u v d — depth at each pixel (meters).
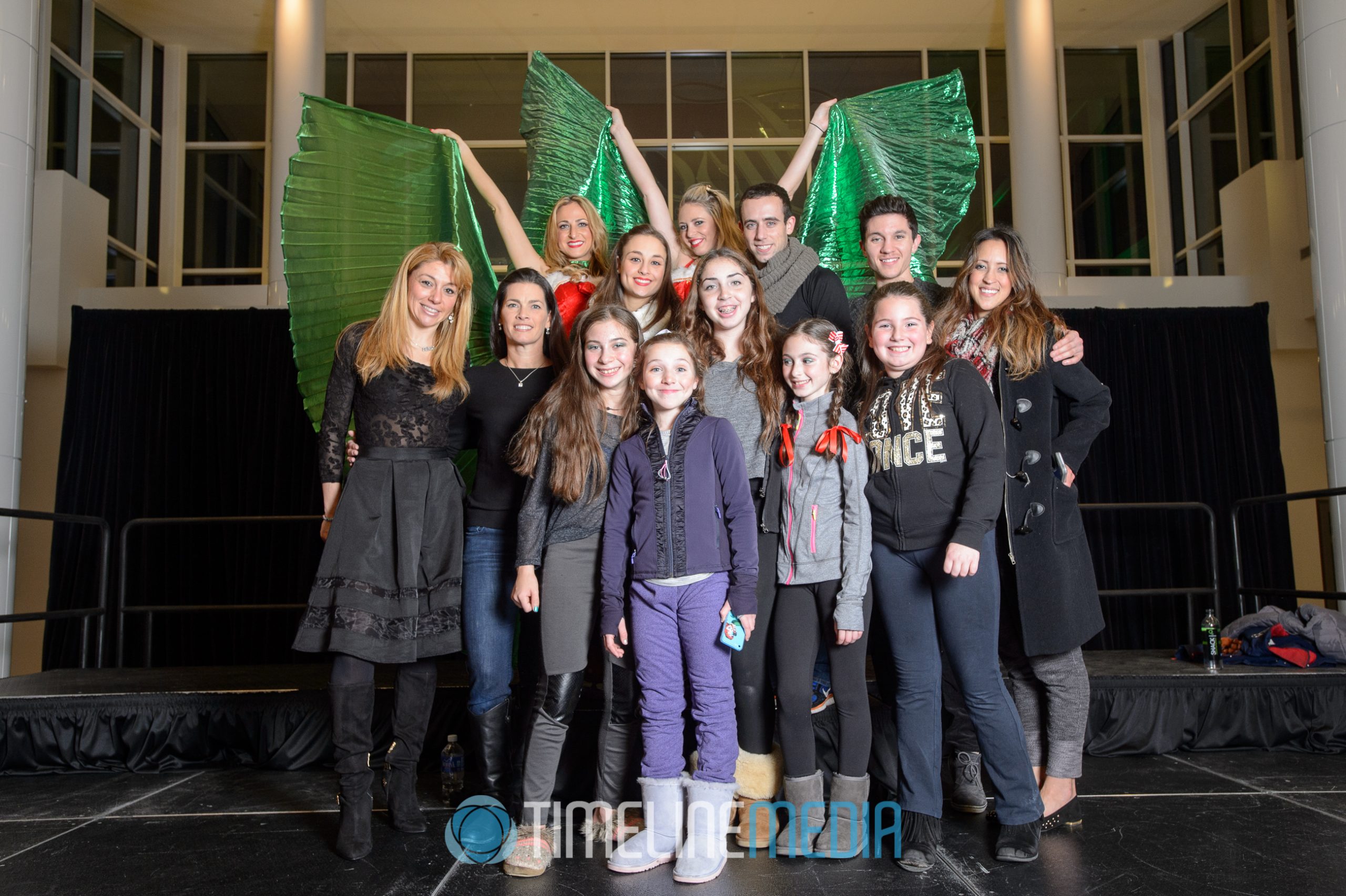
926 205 3.53
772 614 2.26
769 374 2.32
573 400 2.21
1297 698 3.24
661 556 2.07
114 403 7.32
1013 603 2.28
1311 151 4.76
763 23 8.93
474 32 8.99
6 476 4.79
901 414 2.17
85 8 8.23
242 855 2.19
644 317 2.74
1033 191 7.66
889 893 1.90
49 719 3.09
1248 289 7.66
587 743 2.67
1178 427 7.38
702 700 2.06
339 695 2.15
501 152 9.28
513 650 3.12
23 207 4.88
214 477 7.38
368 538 2.18
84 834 2.38
